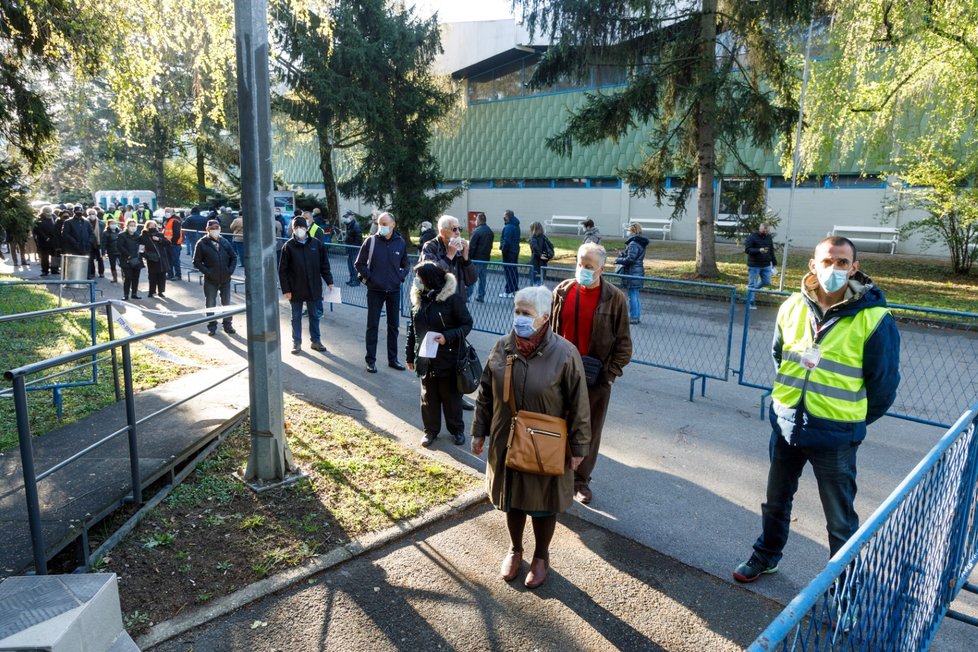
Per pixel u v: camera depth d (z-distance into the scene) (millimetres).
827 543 4297
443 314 5473
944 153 16062
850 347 3256
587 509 4738
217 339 9875
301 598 3609
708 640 3348
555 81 17422
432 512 4539
